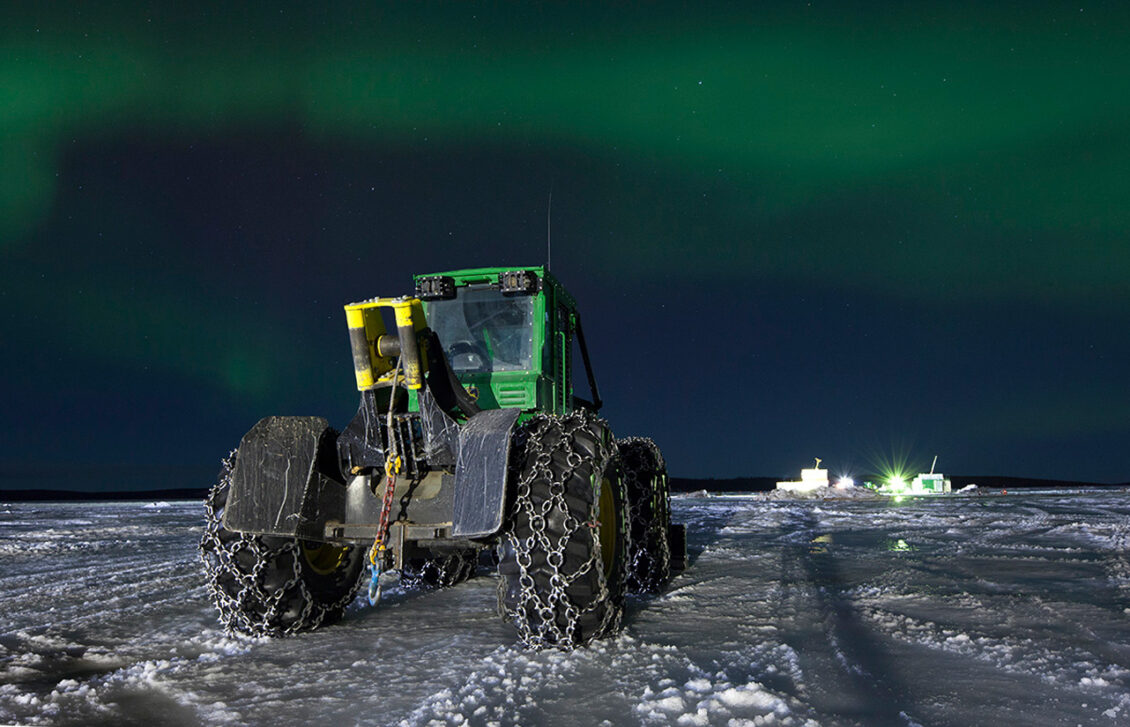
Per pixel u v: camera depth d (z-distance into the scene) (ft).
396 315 13.14
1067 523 37.60
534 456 12.59
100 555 29.32
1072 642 12.68
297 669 11.82
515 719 9.28
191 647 13.48
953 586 18.34
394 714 9.65
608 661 11.85
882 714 9.27
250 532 13.25
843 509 55.98
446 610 16.46
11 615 16.76
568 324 19.33
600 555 12.35
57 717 9.78
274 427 13.96
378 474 14.33
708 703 9.61
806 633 13.56
